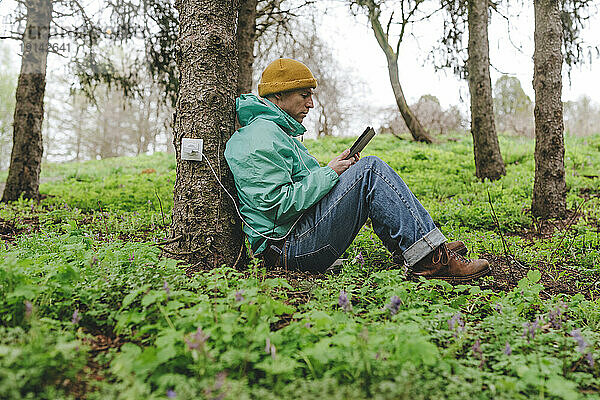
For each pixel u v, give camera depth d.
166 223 6.07
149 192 8.95
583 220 6.48
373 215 3.13
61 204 7.87
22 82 9.21
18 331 1.81
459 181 10.06
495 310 2.63
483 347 2.11
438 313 2.44
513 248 4.70
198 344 1.62
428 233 3.05
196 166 3.22
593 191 8.90
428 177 10.35
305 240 3.17
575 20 9.45
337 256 3.26
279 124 3.32
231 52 3.38
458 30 11.74
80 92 10.62
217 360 1.76
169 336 1.77
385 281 2.80
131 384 1.61
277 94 3.42
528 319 2.67
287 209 3.06
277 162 3.09
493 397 1.66
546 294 3.42
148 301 1.97
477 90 10.58
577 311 2.77
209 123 3.24
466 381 1.81
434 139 19.55
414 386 1.60
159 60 9.23
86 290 2.35
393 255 3.27
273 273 3.15
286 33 11.75
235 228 3.29
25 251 3.25
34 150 9.23
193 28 3.30
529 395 1.71
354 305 2.71
